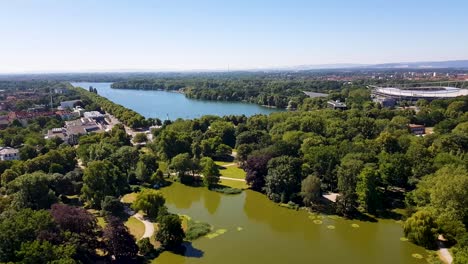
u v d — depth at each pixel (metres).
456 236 90.62
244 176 159.50
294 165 133.62
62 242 78.50
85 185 121.44
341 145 157.38
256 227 110.38
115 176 131.75
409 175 131.00
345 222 112.94
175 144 182.00
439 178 106.56
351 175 121.50
